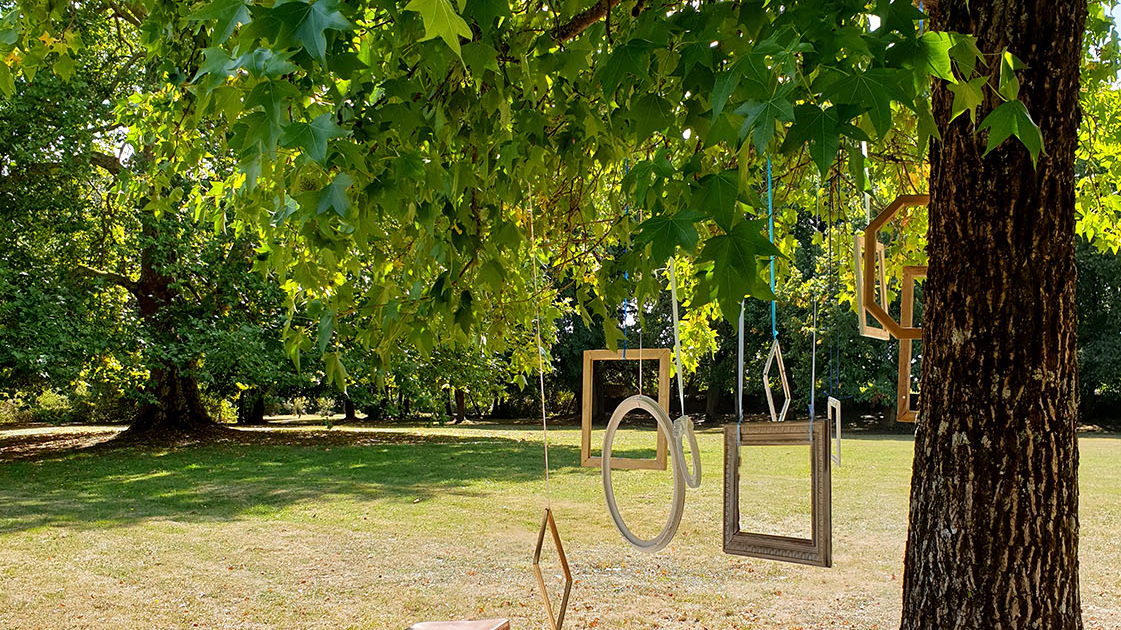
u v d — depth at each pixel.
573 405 33.41
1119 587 6.29
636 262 2.46
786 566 7.04
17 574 6.86
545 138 2.73
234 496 10.93
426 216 2.50
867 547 7.68
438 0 1.25
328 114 1.79
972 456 2.67
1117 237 5.88
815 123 1.44
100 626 5.59
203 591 6.41
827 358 24.72
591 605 6.03
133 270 17.72
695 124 2.09
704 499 10.30
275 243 3.43
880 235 5.74
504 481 12.25
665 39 1.94
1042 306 2.63
